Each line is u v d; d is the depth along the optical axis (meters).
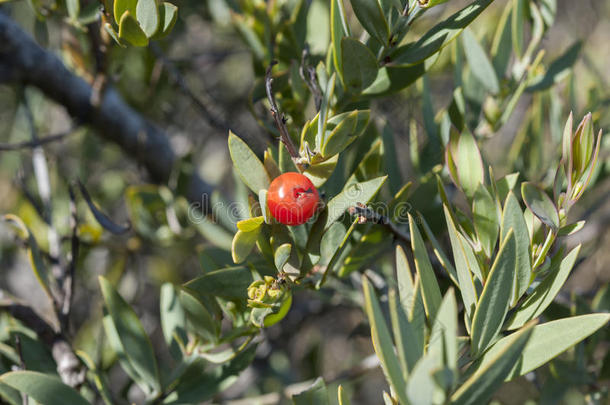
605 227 0.41
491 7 0.49
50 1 0.27
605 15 0.69
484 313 0.22
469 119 0.28
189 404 0.26
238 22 0.28
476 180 0.23
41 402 0.24
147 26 0.23
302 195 0.22
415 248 0.22
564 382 0.27
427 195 0.26
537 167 0.29
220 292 0.23
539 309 0.22
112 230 0.28
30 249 0.27
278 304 0.23
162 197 0.35
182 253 0.54
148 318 0.58
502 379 0.20
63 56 0.36
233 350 0.25
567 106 0.32
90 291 0.48
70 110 0.36
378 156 0.25
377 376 0.71
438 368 0.19
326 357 0.74
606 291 0.29
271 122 0.26
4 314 0.29
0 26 0.31
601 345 0.34
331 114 0.24
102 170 0.53
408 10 0.23
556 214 0.22
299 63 0.27
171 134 0.50
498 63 0.28
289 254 0.22
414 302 0.21
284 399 0.48
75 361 0.28
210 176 0.63
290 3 0.28
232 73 0.65
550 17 0.27
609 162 0.28
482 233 0.23
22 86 0.34
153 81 0.38
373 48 0.24
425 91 0.27
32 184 0.45
